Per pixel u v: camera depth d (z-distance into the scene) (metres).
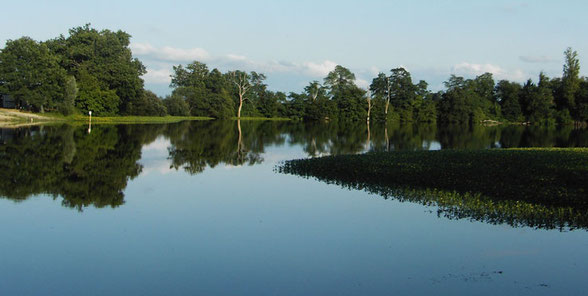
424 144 36.75
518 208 12.03
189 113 97.44
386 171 17.55
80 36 76.44
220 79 107.81
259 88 113.38
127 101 77.88
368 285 7.41
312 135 47.84
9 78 60.06
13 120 55.06
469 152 21.92
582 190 13.16
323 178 17.61
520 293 7.12
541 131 64.75
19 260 8.41
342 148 32.25
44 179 16.48
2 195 13.66
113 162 21.72
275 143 36.31
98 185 15.70
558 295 7.06
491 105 100.50
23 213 11.63
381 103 99.31
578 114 88.81
